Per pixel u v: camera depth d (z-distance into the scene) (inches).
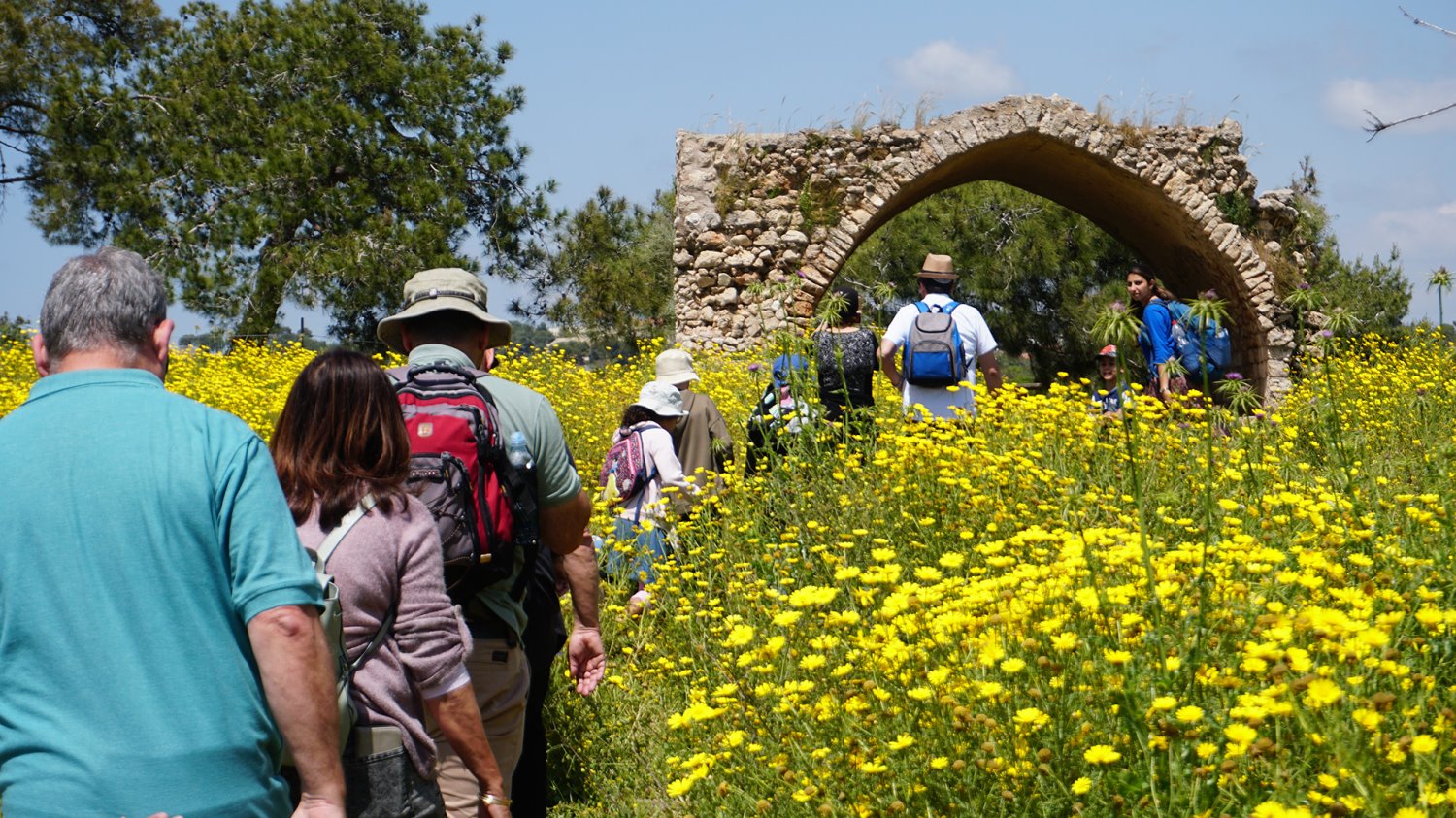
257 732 84.6
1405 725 94.4
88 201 1063.0
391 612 108.1
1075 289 962.1
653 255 1198.3
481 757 112.3
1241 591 114.7
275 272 920.3
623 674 185.6
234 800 82.6
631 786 165.6
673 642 188.9
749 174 690.8
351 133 999.0
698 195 687.7
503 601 126.0
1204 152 706.8
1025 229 968.9
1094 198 812.0
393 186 1017.5
